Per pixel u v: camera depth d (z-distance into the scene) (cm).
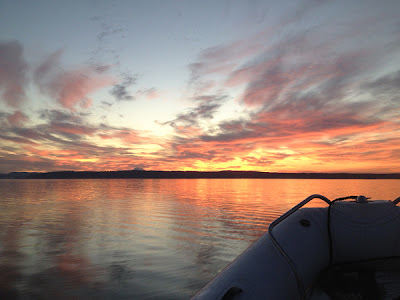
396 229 174
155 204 2098
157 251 762
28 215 1531
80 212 1644
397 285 154
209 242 866
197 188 5134
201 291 135
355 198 193
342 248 176
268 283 140
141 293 484
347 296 150
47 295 480
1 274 589
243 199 2542
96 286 518
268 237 173
